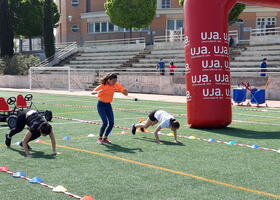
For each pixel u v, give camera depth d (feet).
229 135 36.01
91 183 20.57
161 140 33.04
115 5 131.03
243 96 66.23
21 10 154.10
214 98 39.01
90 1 165.78
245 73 91.40
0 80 132.16
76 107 62.13
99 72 113.09
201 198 18.29
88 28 161.58
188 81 40.22
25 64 133.80
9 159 25.70
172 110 58.08
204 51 39.01
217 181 21.06
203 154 27.68
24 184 20.33
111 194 18.81
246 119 48.29
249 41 116.26
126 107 62.23
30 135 26.55
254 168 23.85
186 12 40.40
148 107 62.39
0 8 138.72
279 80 76.02
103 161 25.35
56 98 81.00
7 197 18.29
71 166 24.06
